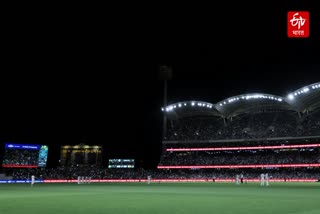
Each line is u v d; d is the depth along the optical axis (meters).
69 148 146.38
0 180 95.56
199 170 119.50
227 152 124.62
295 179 99.38
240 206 26.67
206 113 122.06
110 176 110.12
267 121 116.81
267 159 111.06
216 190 51.69
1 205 27.50
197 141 118.25
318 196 38.06
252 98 106.81
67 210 23.81
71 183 88.06
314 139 107.62
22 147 122.31
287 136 107.62
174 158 121.81
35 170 113.00
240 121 120.75
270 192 45.97
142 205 27.59
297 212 22.55
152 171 119.69
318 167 107.94
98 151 145.50
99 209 24.55
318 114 111.75
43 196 38.50
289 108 114.00
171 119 126.62
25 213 21.88
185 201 31.48
